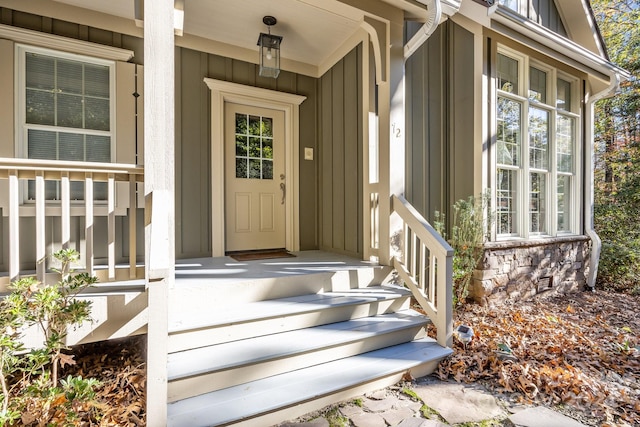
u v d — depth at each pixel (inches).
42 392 61.1
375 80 129.3
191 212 139.7
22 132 106.7
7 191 104.3
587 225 193.9
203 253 142.4
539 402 77.4
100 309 73.5
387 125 115.4
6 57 102.8
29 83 107.9
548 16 189.0
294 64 161.6
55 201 110.7
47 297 61.7
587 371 92.5
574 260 184.9
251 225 157.9
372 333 89.7
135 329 76.4
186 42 136.3
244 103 153.1
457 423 69.4
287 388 72.7
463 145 155.1
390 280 119.3
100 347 100.3
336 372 80.1
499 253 148.3
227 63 146.3
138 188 124.8
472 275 146.2
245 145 155.9
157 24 76.3
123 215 123.3
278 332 87.7
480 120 146.0
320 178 169.6
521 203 162.4
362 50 132.2
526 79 162.1
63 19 111.5
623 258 198.8
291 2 113.0
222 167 145.6
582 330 124.3
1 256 103.9
